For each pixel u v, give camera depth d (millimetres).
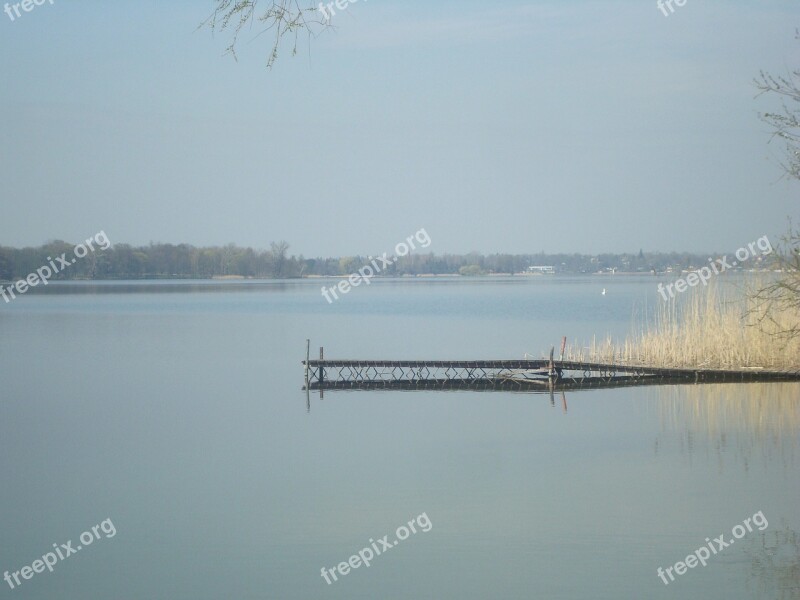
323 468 21031
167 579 14398
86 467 21391
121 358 45812
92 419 27797
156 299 120625
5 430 25984
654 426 25203
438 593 13609
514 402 30641
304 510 17719
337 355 46562
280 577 14391
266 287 186750
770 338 33094
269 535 16281
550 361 34750
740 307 33562
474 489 18969
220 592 13805
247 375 39000
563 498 18109
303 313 86438
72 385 35688
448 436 24641
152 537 16312
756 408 27297
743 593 13281
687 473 19766
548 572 14242
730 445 22344
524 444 23344
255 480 20016
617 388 33000
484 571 14391
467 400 31344
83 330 64250
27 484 19906
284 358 45844
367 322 72562
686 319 36750
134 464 21688
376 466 21141
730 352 34500
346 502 18188
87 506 18172
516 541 15680
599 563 14633
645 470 20156
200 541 16047
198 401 31438
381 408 29719
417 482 19609
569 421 26531
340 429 25891
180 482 19938
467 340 54281
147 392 33656
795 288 17578
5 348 50844
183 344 53406
